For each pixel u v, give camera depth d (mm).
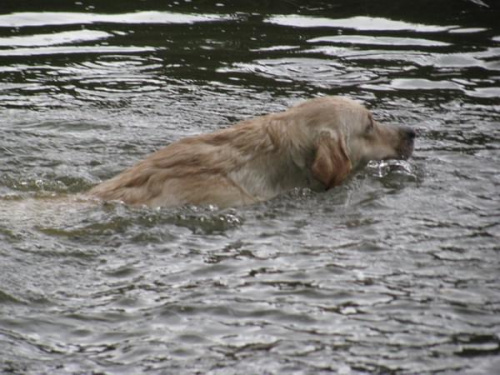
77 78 30609
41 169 23969
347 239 20188
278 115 23344
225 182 22062
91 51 33062
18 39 34094
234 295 17844
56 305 17500
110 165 24406
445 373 15359
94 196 21766
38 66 31562
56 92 29422
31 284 18172
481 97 29438
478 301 17578
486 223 20969
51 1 38781
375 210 21719
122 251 19578
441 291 17953
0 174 23547
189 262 19156
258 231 20625
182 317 17125
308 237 20312
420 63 32312
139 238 20125
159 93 29547
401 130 24531
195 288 18109
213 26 36031
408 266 18953
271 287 18125
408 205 21984
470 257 19328
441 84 30500
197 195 21750
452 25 36125
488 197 22453
